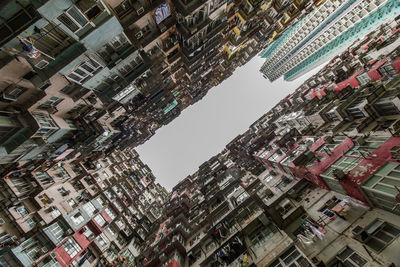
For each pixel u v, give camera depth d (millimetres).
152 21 17891
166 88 29578
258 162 35969
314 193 19203
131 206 42094
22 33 10938
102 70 16938
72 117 21641
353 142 16969
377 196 12133
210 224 26031
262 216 17734
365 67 28734
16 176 22797
